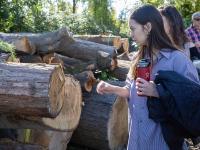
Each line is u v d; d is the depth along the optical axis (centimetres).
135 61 268
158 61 256
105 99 478
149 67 258
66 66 555
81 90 461
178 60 252
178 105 237
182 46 359
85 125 481
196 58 608
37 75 323
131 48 984
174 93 238
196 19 620
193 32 620
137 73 263
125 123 503
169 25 365
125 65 606
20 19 1198
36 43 527
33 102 321
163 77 244
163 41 255
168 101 240
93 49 564
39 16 1335
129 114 275
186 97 237
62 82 353
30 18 1284
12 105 328
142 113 260
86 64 557
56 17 1430
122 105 490
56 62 539
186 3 1268
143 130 258
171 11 370
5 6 1155
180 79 242
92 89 492
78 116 432
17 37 519
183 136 252
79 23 1508
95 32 1537
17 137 413
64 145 442
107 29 1870
